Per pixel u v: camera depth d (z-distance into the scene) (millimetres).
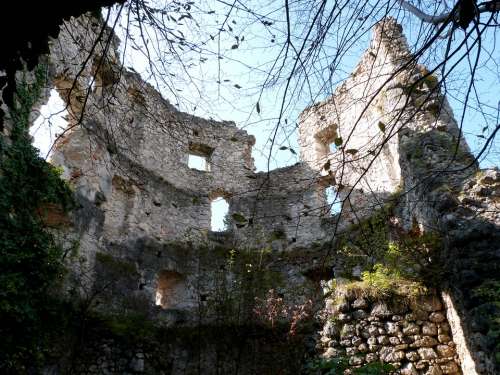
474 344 5762
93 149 12891
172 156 16531
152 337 11203
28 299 8086
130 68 4645
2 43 3031
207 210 16375
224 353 8773
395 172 12430
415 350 6938
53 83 10602
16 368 7805
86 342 9883
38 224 8531
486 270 5727
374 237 10719
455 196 7148
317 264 13656
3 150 8180
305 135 17062
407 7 3529
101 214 12516
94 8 3314
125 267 12789
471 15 2982
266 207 16172
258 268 10680
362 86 14477
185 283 14219
